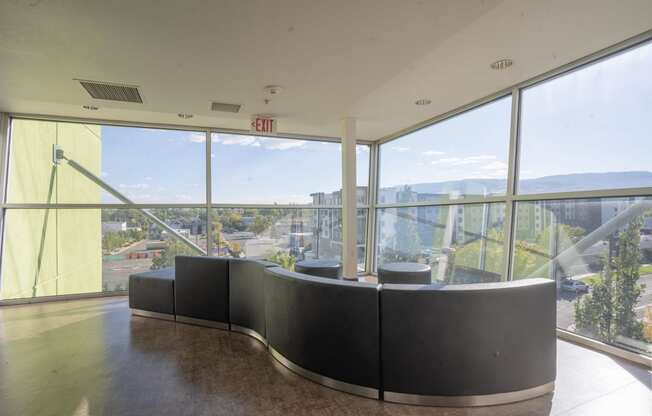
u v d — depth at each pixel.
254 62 3.06
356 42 2.70
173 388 2.49
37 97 3.95
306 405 2.28
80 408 2.25
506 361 2.27
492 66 3.38
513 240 4.02
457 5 2.20
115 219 5.45
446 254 5.11
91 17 2.31
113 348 3.23
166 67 3.14
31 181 5.07
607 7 2.40
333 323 2.47
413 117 5.12
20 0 2.09
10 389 2.48
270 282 3.01
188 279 3.96
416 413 2.19
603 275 3.17
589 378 2.62
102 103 4.18
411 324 2.27
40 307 4.70
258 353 3.11
